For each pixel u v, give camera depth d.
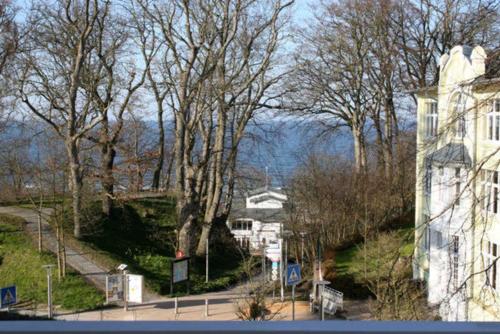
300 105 43.72
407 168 27.64
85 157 39.69
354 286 28.12
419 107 29.38
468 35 36.66
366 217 32.72
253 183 43.34
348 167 42.50
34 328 1.88
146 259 35.72
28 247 32.97
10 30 32.78
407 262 8.23
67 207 38.44
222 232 42.06
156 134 48.88
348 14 42.12
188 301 29.73
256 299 24.12
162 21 36.38
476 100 8.62
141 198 44.03
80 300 28.08
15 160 36.94
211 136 42.25
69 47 35.47
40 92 34.88
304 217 37.47
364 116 45.19
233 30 36.31
